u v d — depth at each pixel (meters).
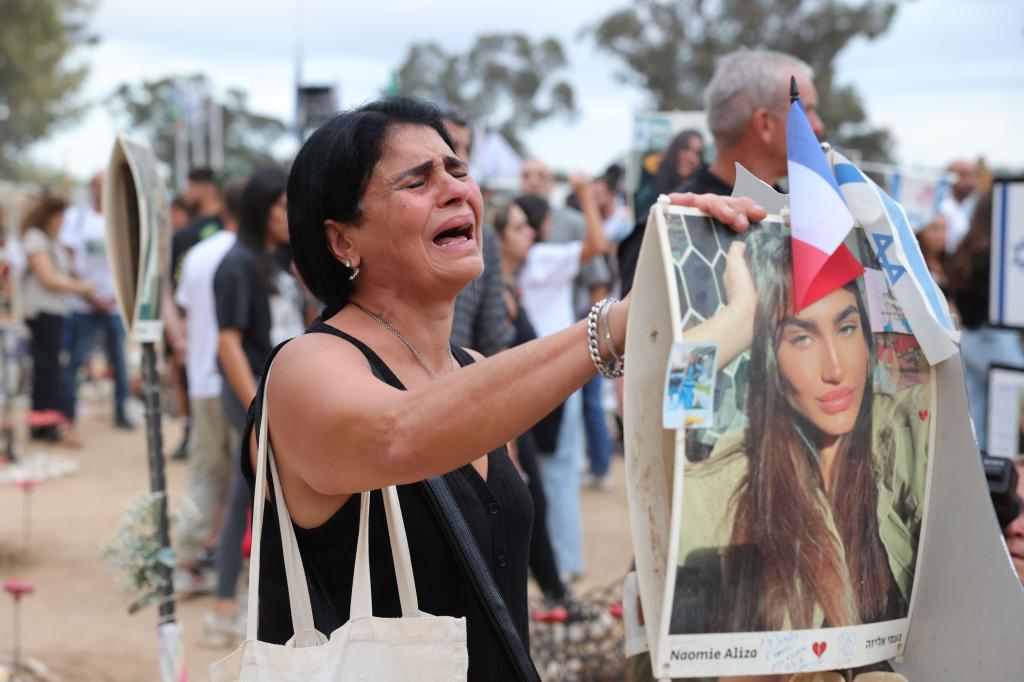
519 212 5.15
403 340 1.88
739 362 1.43
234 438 5.39
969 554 1.57
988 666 1.56
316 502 1.74
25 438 10.18
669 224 1.40
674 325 1.35
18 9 43.44
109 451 9.95
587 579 5.93
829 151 1.58
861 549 1.53
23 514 7.44
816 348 1.49
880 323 1.55
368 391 1.55
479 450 1.46
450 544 1.78
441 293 1.87
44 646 4.83
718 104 3.16
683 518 1.39
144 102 64.81
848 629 1.52
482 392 1.44
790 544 1.46
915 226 6.83
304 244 1.89
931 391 1.60
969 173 9.16
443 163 1.84
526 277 5.92
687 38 31.78
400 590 1.71
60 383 10.05
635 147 5.48
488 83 65.81
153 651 4.82
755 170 3.17
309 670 1.64
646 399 1.42
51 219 9.85
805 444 1.47
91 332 10.31
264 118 68.38
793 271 1.48
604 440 8.30
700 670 1.42
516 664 1.80
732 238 1.45
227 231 5.50
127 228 3.17
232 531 4.80
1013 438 3.94
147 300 3.09
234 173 7.69
